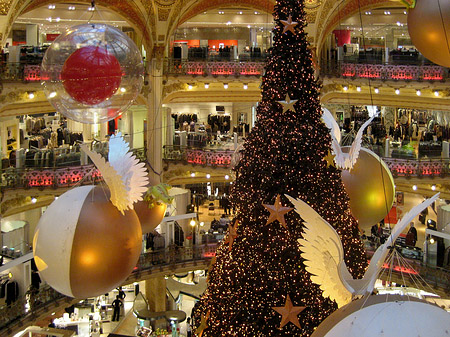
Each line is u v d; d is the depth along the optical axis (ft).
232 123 96.53
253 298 26.43
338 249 17.43
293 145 25.95
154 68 73.00
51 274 20.42
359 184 29.55
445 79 72.23
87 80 19.42
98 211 20.26
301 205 17.81
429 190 72.95
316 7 68.23
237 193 27.71
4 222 62.39
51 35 94.12
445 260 58.85
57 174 62.44
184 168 76.18
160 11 69.36
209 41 95.50
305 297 25.79
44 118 91.40
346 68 74.49
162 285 72.84
